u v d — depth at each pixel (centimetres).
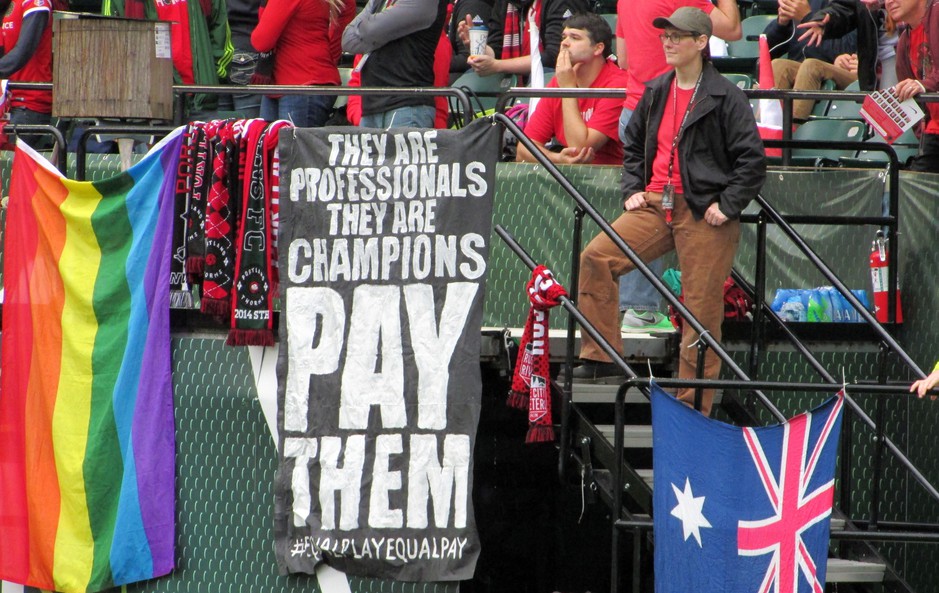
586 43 3209
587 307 2738
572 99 3228
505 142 3509
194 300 2928
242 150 2736
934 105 3198
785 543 2398
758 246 2792
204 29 3747
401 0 3197
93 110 2931
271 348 2798
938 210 3152
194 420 2820
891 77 3588
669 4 3027
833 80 3819
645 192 2733
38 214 2850
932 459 3108
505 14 3928
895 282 2992
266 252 2722
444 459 2645
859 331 3066
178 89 2959
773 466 2400
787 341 3030
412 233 2678
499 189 3194
